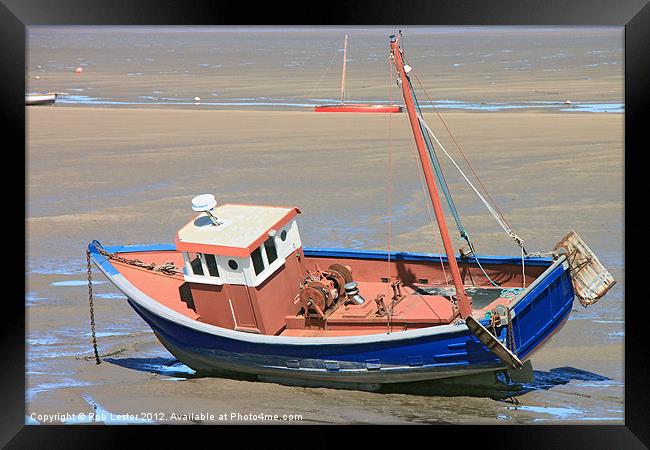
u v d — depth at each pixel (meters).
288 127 67.00
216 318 24.58
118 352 27.28
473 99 83.25
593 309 29.08
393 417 22.48
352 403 23.27
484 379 23.23
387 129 64.56
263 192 46.34
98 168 52.97
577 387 24.00
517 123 65.38
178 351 25.38
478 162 52.09
